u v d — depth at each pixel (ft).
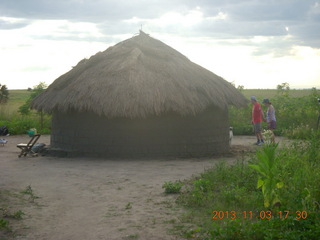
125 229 20.40
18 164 40.40
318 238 17.04
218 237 18.10
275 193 22.33
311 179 24.64
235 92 50.26
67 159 43.37
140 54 47.16
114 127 43.86
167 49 50.98
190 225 20.70
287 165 27.96
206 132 45.96
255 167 22.18
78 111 42.86
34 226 21.07
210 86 46.01
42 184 30.99
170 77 44.42
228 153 46.96
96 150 44.32
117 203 25.43
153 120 43.78
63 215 23.07
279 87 80.33
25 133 72.23
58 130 47.29
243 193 24.70
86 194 27.86
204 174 31.53
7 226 20.72
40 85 79.61
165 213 22.94
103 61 47.73
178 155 44.42
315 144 35.29
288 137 61.67
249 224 19.12
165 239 18.80
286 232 17.49
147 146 43.80
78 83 44.93
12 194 27.58
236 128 70.59
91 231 20.24
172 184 27.86
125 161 41.57
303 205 20.61
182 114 42.37
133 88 42.29
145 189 28.96
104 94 42.34
